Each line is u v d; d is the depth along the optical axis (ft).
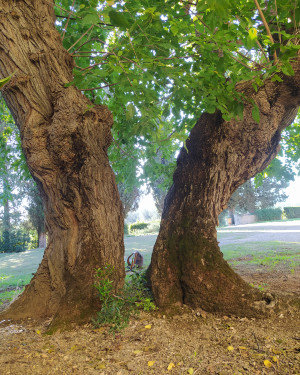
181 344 11.10
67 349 11.00
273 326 12.13
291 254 33.55
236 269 26.78
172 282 14.96
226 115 14.39
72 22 20.34
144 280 16.80
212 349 10.52
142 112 11.82
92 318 12.87
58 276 15.75
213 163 16.58
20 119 14.84
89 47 20.44
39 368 9.64
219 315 13.60
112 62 11.14
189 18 15.52
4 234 84.69
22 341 12.03
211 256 14.89
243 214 137.49
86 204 14.82
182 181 17.39
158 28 10.73
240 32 12.17
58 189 15.02
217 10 4.35
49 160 14.62
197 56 14.84
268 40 10.75
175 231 16.10
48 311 15.56
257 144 16.66
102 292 13.02
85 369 9.53
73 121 14.10
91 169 14.61
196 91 14.07
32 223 84.69
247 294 13.75
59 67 14.65
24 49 14.24
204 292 14.14
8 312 15.72
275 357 9.45
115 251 14.96
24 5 14.43
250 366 9.12
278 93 15.96
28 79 14.24
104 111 15.07
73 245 15.34
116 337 11.82
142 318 13.65
